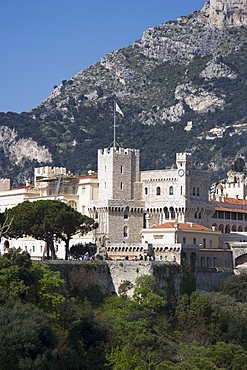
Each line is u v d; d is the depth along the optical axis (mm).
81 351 163000
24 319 148500
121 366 158750
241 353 166500
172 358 165750
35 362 142000
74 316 170125
